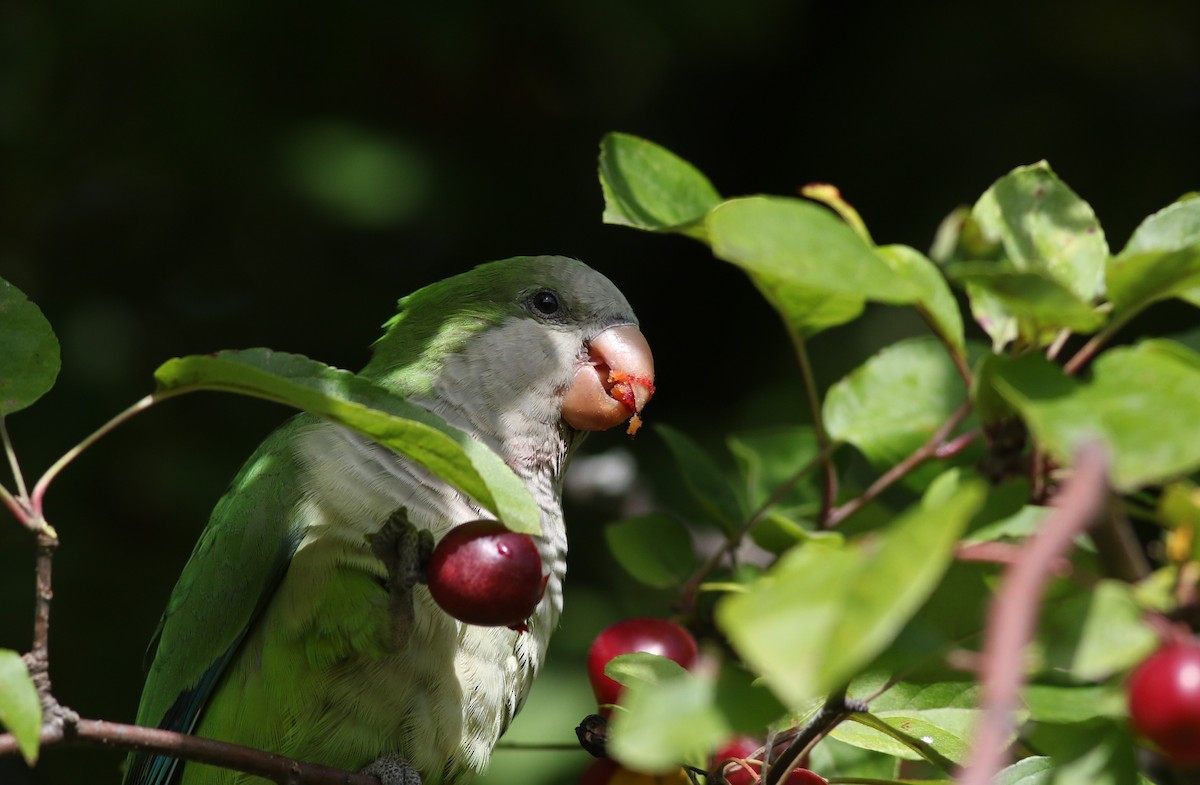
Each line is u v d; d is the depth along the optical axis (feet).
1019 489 12.11
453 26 33.09
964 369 13.00
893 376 17.84
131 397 33.68
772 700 8.56
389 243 37.17
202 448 33.53
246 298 36.47
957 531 7.43
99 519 32.14
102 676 30.19
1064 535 7.37
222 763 13.03
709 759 13.34
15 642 30.07
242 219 36.01
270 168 33.30
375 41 33.63
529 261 21.07
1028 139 36.50
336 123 34.27
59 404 32.73
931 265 12.90
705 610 17.97
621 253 40.16
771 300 15.39
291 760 13.58
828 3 38.81
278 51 33.40
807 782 13.53
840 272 9.77
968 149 36.86
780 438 20.03
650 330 40.34
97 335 34.19
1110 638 8.87
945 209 36.29
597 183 38.11
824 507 17.31
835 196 14.43
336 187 32.96
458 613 12.47
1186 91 36.60
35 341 12.43
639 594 32.12
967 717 12.98
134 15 31.91
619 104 38.14
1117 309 10.89
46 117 33.45
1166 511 9.62
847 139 38.29
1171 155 35.86
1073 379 9.37
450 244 37.24
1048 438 8.76
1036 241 12.84
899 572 7.30
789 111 39.63
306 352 36.01
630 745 8.36
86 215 35.50
